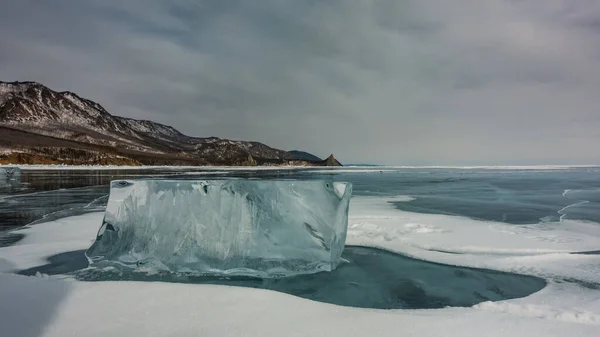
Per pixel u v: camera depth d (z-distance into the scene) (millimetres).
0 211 10891
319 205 5215
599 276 4789
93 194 16766
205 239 5016
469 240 6930
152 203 5359
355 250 6297
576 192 18844
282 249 4973
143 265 4969
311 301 3682
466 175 46062
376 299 4020
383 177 40219
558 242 6719
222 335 2869
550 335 2926
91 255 5211
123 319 3135
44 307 3338
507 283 4559
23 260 5402
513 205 12930
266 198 5207
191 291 3873
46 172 44719
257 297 3734
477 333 2957
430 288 4387
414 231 7793
